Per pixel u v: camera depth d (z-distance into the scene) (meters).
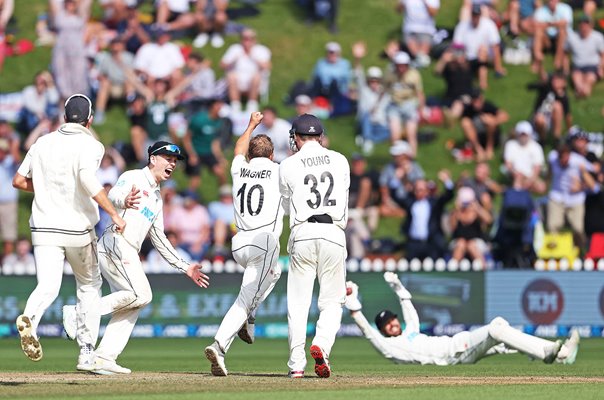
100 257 35.66
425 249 77.06
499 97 95.88
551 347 39.06
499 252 76.62
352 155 88.75
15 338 70.94
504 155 87.00
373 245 78.56
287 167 34.72
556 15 97.44
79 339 35.25
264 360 53.28
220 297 72.12
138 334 71.50
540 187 84.94
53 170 32.91
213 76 89.75
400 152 81.94
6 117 91.12
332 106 93.06
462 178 77.81
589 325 73.31
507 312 72.94
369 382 33.53
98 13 98.19
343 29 105.00
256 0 107.00
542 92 89.69
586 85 96.19
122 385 31.72
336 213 34.50
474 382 34.31
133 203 34.34
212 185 85.19
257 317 72.31
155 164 35.78
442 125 92.69
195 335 71.94
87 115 33.44
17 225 83.69
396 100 89.06
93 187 32.62
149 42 92.44
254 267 35.78
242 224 35.94
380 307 72.62
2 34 98.12
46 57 99.50
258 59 90.50
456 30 96.12
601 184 80.31
